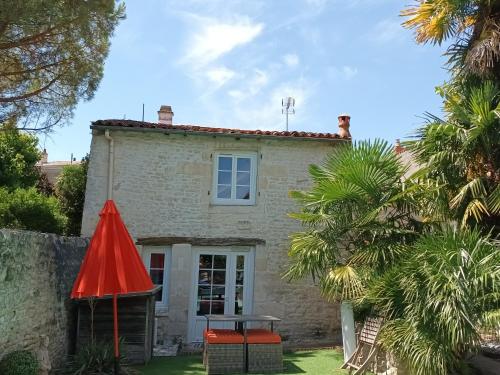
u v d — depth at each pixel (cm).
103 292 697
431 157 905
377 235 934
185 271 1238
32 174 1908
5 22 920
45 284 788
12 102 1110
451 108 925
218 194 1285
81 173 1784
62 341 867
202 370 888
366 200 966
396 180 989
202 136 1265
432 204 922
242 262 1281
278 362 874
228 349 866
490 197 850
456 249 711
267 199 1280
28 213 1311
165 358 1016
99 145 1247
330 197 964
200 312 1256
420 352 678
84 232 1212
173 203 1254
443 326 673
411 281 725
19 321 682
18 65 1073
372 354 802
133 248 745
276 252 1270
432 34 1033
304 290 1272
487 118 844
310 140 1289
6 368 611
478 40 921
